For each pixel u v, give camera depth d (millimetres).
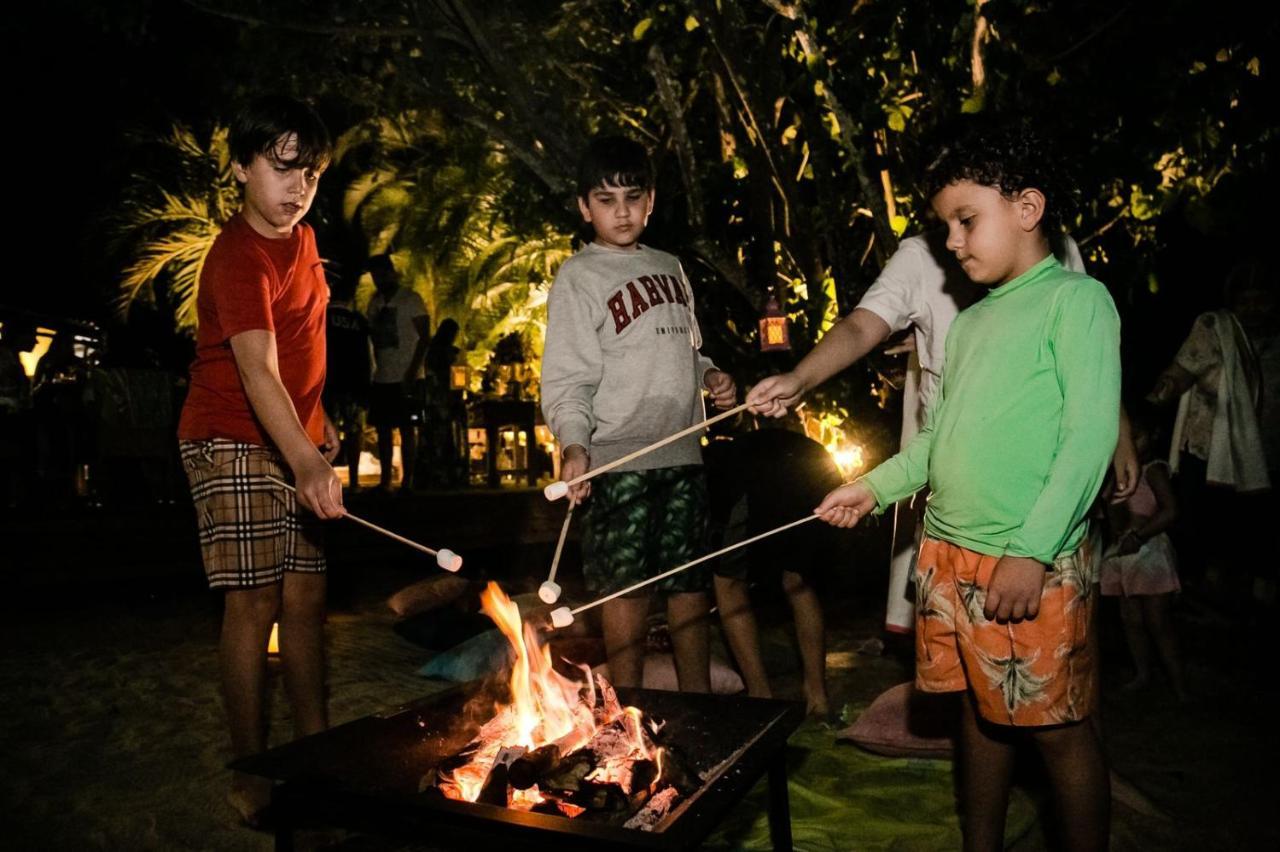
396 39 6270
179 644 5457
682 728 2273
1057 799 2148
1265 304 5840
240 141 2830
